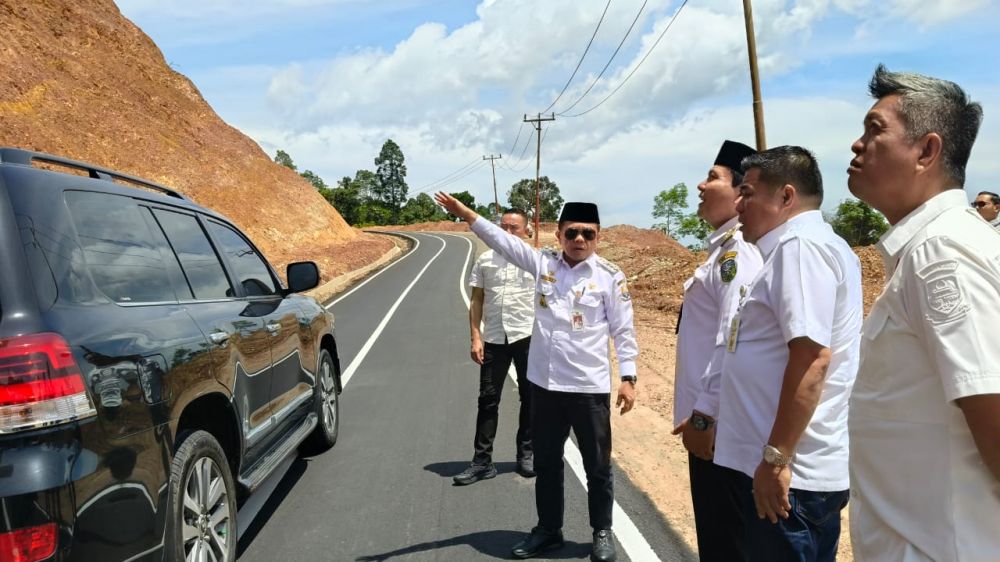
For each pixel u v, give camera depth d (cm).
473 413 668
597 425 364
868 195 183
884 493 175
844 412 215
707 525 277
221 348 336
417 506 444
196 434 297
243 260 457
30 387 212
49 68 2650
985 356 148
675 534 395
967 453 160
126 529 236
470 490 471
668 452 544
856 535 186
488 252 503
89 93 2761
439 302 1708
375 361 949
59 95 2548
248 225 3181
